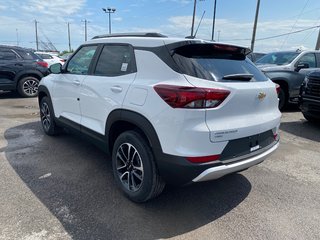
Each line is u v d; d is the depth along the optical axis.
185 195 3.26
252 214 2.94
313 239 2.58
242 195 3.31
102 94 3.31
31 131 5.54
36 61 9.73
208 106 2.48
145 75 2.85
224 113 2.58
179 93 2.45
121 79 3.09
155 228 2.66
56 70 4.50
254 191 3.42
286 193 3.39
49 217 2.76
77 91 3.89
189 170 2.50
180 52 2.72
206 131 2.47
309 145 5.20
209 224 2.75
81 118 3.92
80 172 3.76
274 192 3.41
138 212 2.90
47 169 3.82
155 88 2.63
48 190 3.27
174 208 2.99
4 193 3.17
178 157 2.51
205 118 2.49
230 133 2.61
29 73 9.54
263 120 2.97
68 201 3.05
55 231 2.56
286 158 4.52
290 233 2.65
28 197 3.10
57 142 4.90
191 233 2.61
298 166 4.21
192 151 2.48
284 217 2.90
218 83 2.58
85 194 3.20
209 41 2.87
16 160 4.10
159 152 2.63
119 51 3.30
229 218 2.86
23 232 2.53
